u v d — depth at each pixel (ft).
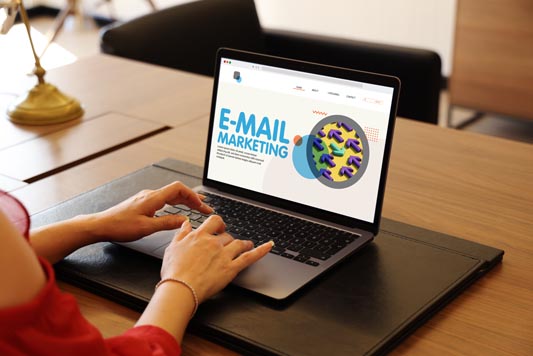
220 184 4.48
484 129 12.89
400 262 3.82
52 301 2.54
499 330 3.38
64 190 4.77
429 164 5.08
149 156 5.24
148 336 3.04
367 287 3.58
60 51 16.58
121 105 6.29
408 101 7.95
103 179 4.91
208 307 3.45
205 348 3.29
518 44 11.59
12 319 2.40
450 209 4.48
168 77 6.98
